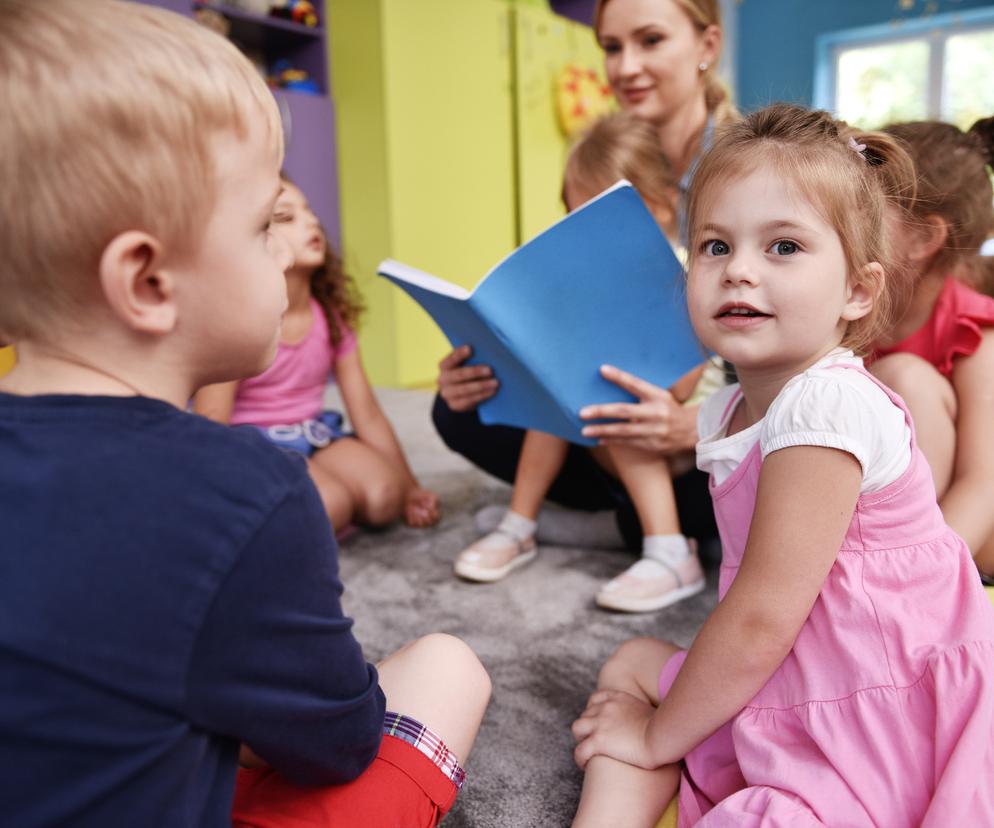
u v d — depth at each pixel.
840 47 5.17
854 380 0.65
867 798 0.59
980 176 1.07
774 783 0.62
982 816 0.56
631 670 0.87
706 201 0.69
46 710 0.41
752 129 0.70
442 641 0.69
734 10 5.21
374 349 3.23
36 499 0.42
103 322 0.47
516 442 1.48
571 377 1.15
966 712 0.59
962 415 1.05
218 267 0.48
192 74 0.46
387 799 0.58
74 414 0.44
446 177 3.27
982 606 0.65
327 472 1.52
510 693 0.99
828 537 0.62
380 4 2.91
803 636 0.66
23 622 0.40
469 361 1.28
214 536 0.43
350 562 1.41
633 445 1.20
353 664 0.53
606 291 1.09
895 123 1.13
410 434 2.29
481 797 0.81
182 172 0.45
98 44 0.44
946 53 4.90
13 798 0.41
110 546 0.42
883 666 0.62
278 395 1.57
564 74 3.71
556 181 3.80
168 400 0.50
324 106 3.05
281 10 2.94
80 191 0.43
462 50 3.27
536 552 1.44
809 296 0.65
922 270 1.05
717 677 0.65
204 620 0.43
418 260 3.19
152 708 0.43
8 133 0.42
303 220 1.50
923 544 0.67
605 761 0.74
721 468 0.73
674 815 0.73
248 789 0.59
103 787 0.42
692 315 0.72
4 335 0.47
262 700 0.47
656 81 1.60
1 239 0.44
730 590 0.66
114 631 0.41
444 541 1.50
